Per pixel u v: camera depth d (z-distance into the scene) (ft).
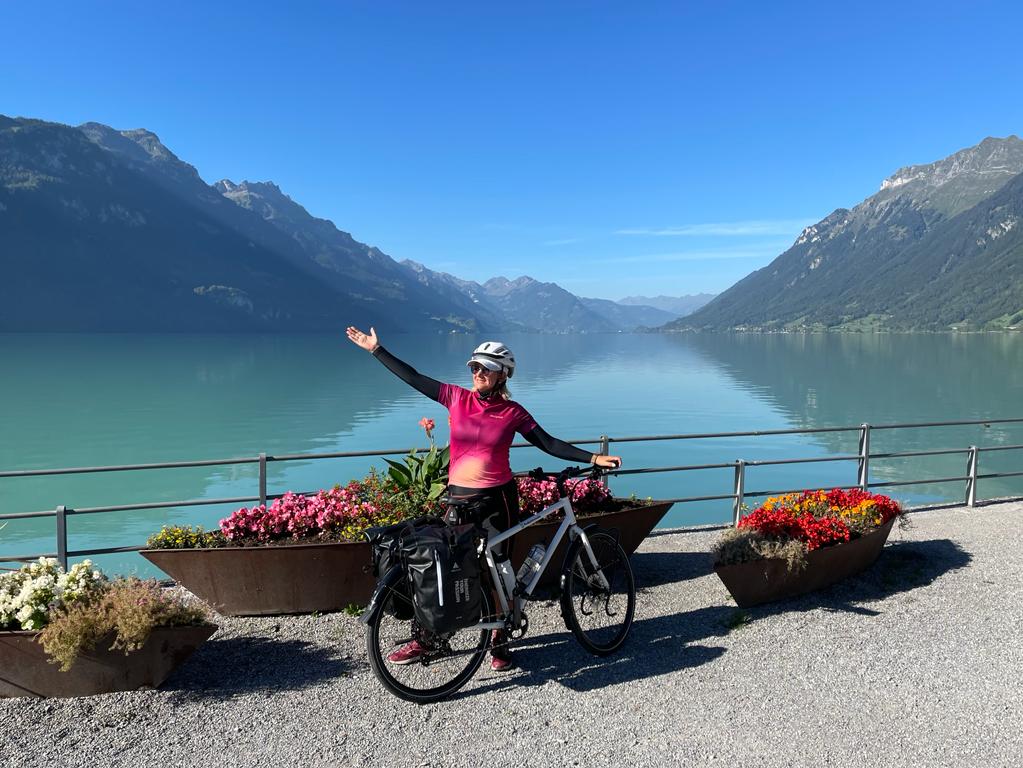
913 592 17.30
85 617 11.46
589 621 14.43
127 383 269.64
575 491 18.54
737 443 127.54
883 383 292.61
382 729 10.92
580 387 245.24
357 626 15.06
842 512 18.15
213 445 134.41
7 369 339.16
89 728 10.85
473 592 11.44
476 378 12.54
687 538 23.02
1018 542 21.74
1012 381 301.43
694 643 14.30
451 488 12.71
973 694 12.14
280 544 15.44
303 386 256.73
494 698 11.96
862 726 11.05
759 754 10.23
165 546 15.49
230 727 10.94
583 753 10.24
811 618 15.65
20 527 73.36
